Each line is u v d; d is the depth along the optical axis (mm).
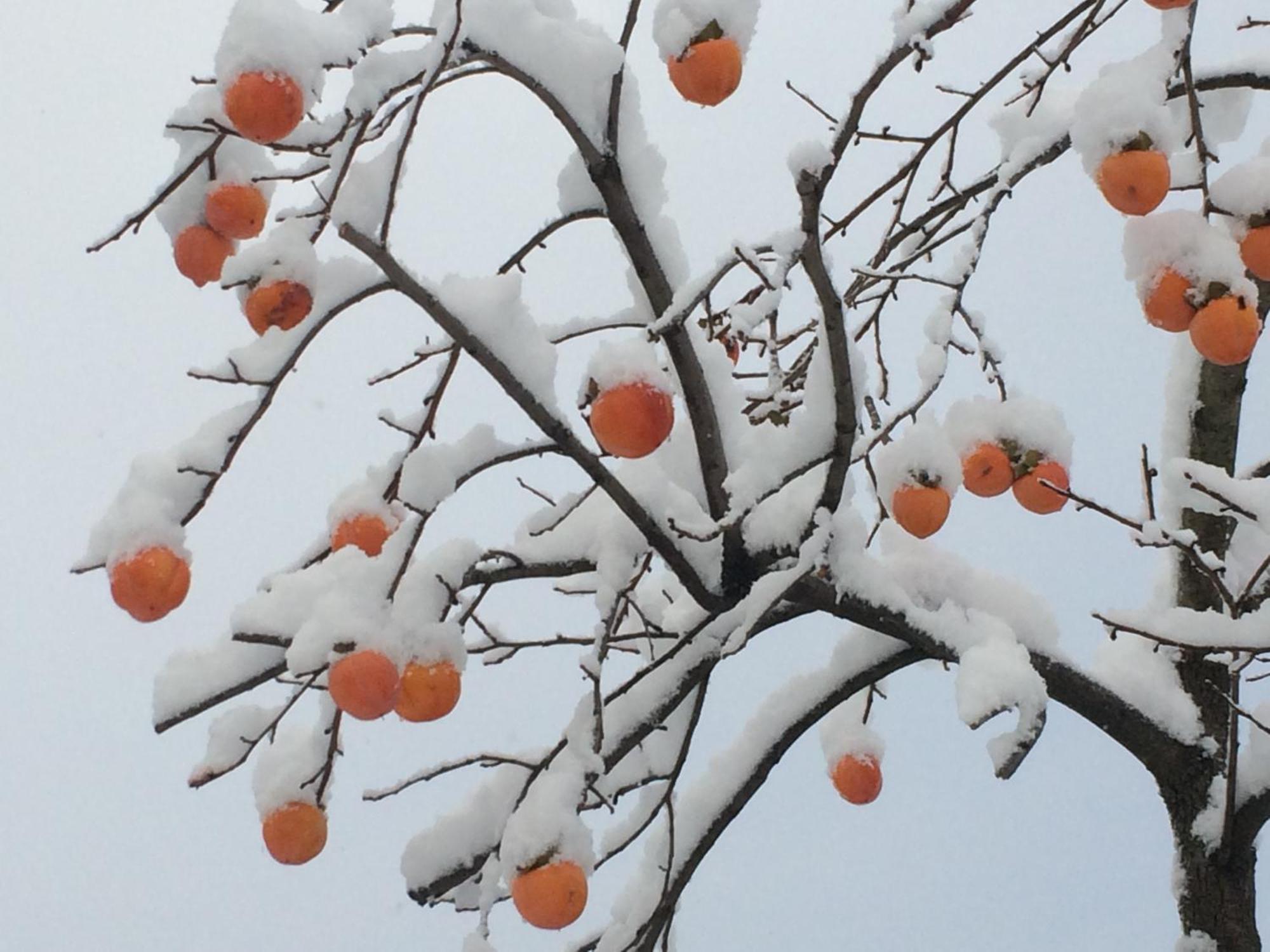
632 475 2559
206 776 2516
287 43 2197
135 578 2326
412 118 2225
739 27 2311
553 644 2652
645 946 2711
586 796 2400
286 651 2418
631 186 2469
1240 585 2928
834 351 2357
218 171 2422
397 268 2309
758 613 2508
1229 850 2770
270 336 2400
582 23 2436
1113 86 2367
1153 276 2400
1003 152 2996
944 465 2436
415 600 2383
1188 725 2840
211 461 2367
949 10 2320
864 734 2820
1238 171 2404
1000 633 2602
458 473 2416
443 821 2650
